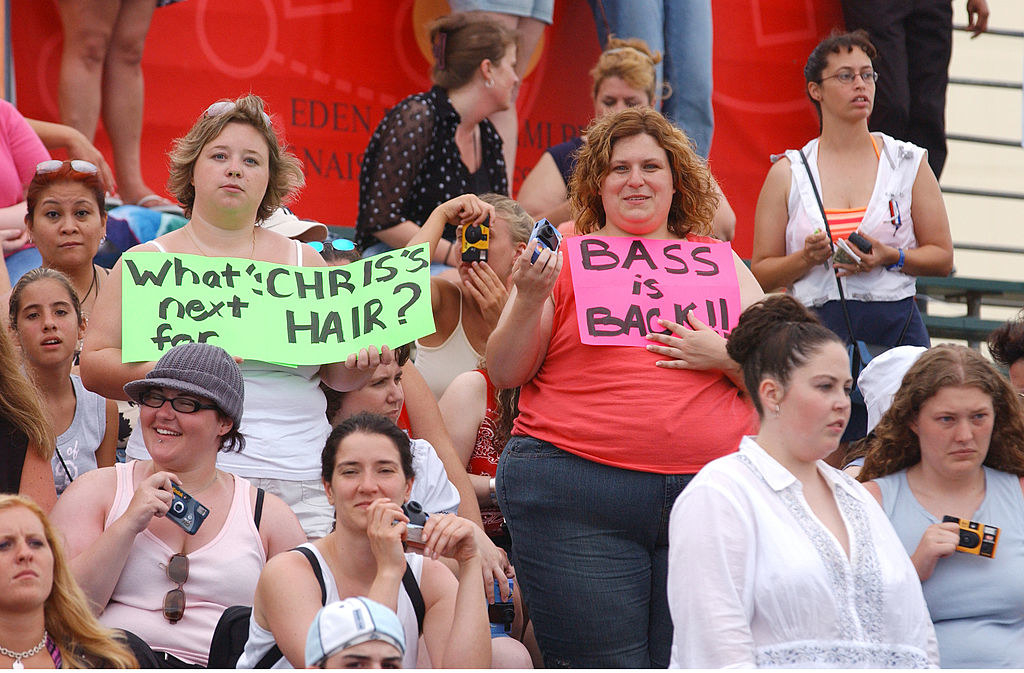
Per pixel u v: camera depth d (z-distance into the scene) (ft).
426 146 83.15
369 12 89.35
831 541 39.60
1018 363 65.57
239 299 56.65
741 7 96.73
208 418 50.57
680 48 92.94
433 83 85.87
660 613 49.26
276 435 55.98
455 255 71.72
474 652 45.01
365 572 46.39
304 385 57.26
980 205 104.42
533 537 49.49
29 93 80.53
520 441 50.67
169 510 48.93
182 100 84.74
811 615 38.60
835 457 70.13
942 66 95.86
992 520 51.01
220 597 49.75
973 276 104.01
